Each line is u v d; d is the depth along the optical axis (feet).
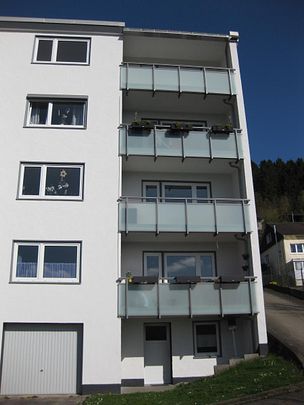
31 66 55.88
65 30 58.18
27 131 52.90
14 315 46.62
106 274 48.55
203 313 48.42
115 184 51.75
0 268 47.75
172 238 54.44
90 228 49.88
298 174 257.34
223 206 52.70
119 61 57.36
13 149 52.03
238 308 49.06
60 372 45.98
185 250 56.44
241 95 58.59
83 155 52.54
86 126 53.78
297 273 137.90
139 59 64.49
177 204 51.98
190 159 55.31
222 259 56.59
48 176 51.65
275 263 159.12
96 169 52.13
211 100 59.31
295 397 33.91
